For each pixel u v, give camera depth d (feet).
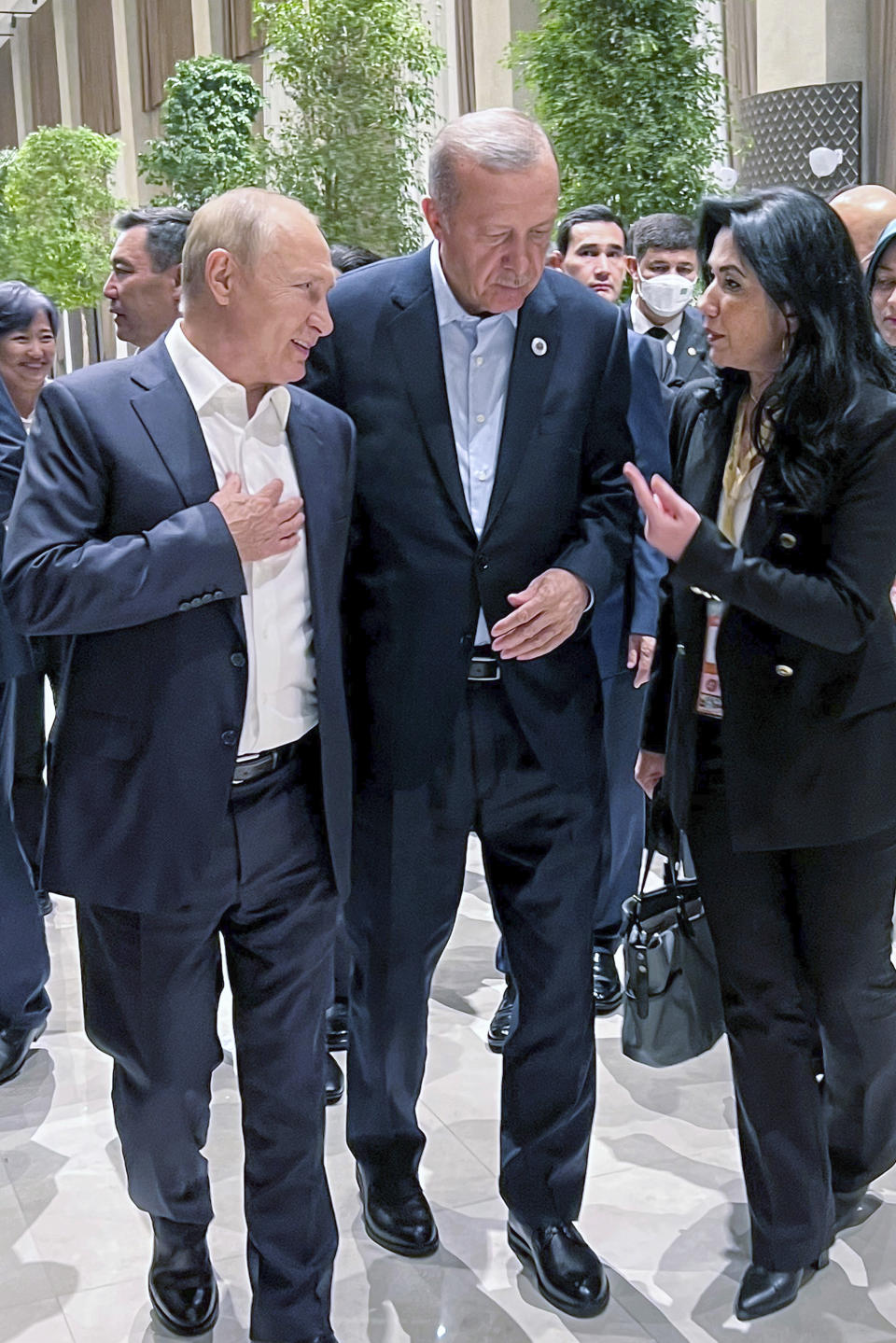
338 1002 10.98
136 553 6.07
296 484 6.72
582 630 7.63
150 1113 7.02
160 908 6.52
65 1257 8.30
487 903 14.24
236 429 6.52
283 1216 7.20
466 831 7.57
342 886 7.04
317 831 6.99
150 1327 7.62
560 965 7.69
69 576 6.05
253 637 6.58
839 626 6.66
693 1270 8.07
